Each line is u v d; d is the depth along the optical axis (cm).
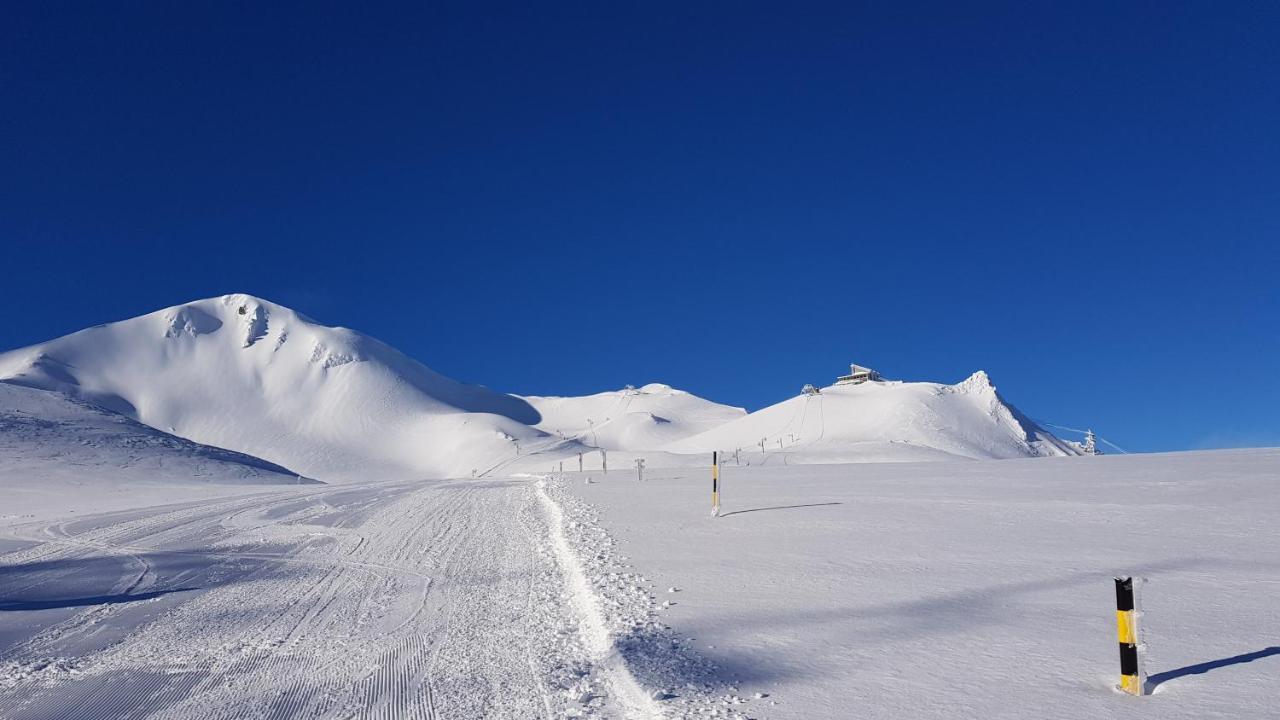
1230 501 1894
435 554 1717
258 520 2548
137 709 775
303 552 1822
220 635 1058
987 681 680
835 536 1589
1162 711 590
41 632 1102
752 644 831
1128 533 1503
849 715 611
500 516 2438
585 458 11412
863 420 17500
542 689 757
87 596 1362
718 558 1384
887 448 10750
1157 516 1711
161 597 1336
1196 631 814
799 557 1363
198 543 2017
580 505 2475
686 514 2105
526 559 1584
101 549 1947
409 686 801
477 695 756
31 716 766
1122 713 590
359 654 934
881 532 1619
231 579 1496
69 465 7238
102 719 750
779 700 654
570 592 1214
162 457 8469
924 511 1934
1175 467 2909
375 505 3009
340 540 2012
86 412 10388
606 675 781
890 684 684
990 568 1208
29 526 2569
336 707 754
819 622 916
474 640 966
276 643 1005
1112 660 729
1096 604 959
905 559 1307
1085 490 2270
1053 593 1024
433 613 1134
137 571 1614
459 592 1280
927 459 10075
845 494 2444
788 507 2139
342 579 1452
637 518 2052
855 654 781
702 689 690
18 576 1577
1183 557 1242
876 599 1025
